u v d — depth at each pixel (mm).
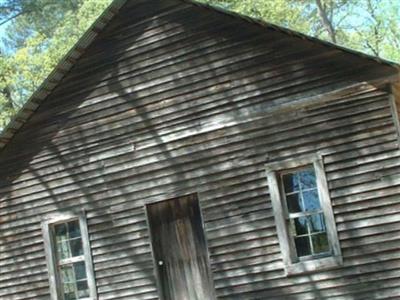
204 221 13023
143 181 13758
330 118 12258
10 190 15242
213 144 13164
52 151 14852
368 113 11992
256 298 12422
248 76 13031
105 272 13914
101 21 14172
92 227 14172
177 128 13555
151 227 13703
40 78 30406
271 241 12430
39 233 14836
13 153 15305
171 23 13883
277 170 12547
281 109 12648
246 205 12719
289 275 12195
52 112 14906
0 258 15227
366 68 12086
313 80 12469
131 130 14016
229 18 13320
